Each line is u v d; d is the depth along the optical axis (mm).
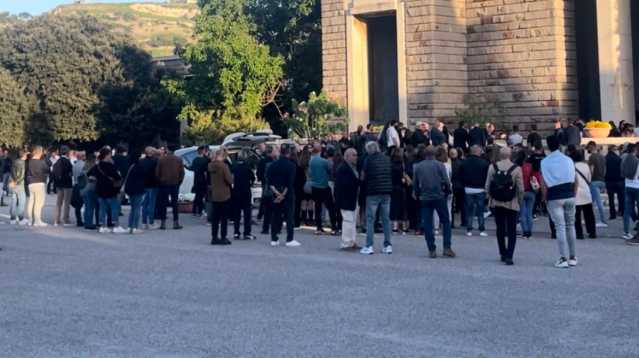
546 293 13203
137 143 61344
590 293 13109
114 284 15016
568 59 38781
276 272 16016
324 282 14758
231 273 15984
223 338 10617
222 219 20812
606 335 10352
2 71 61594
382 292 13648
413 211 22234
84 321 11891
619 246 19016
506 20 39531
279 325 11328
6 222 28281
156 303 13117
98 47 61906
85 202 25438
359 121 42562
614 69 37031
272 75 48094
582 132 31266
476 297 13000
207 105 49469
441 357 9461
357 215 22922
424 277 15070
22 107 61312
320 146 22906
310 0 49625
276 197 20203
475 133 29766
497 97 39875
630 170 20031
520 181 16438
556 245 19438
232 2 49875
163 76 61438
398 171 22219
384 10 40906
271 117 51688
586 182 20203
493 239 20984
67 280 15594
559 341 10094
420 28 39594
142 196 24188
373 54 43438
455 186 23359
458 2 40438
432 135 28141
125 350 10133
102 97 61188
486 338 10320
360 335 10625
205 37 48688
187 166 31406
